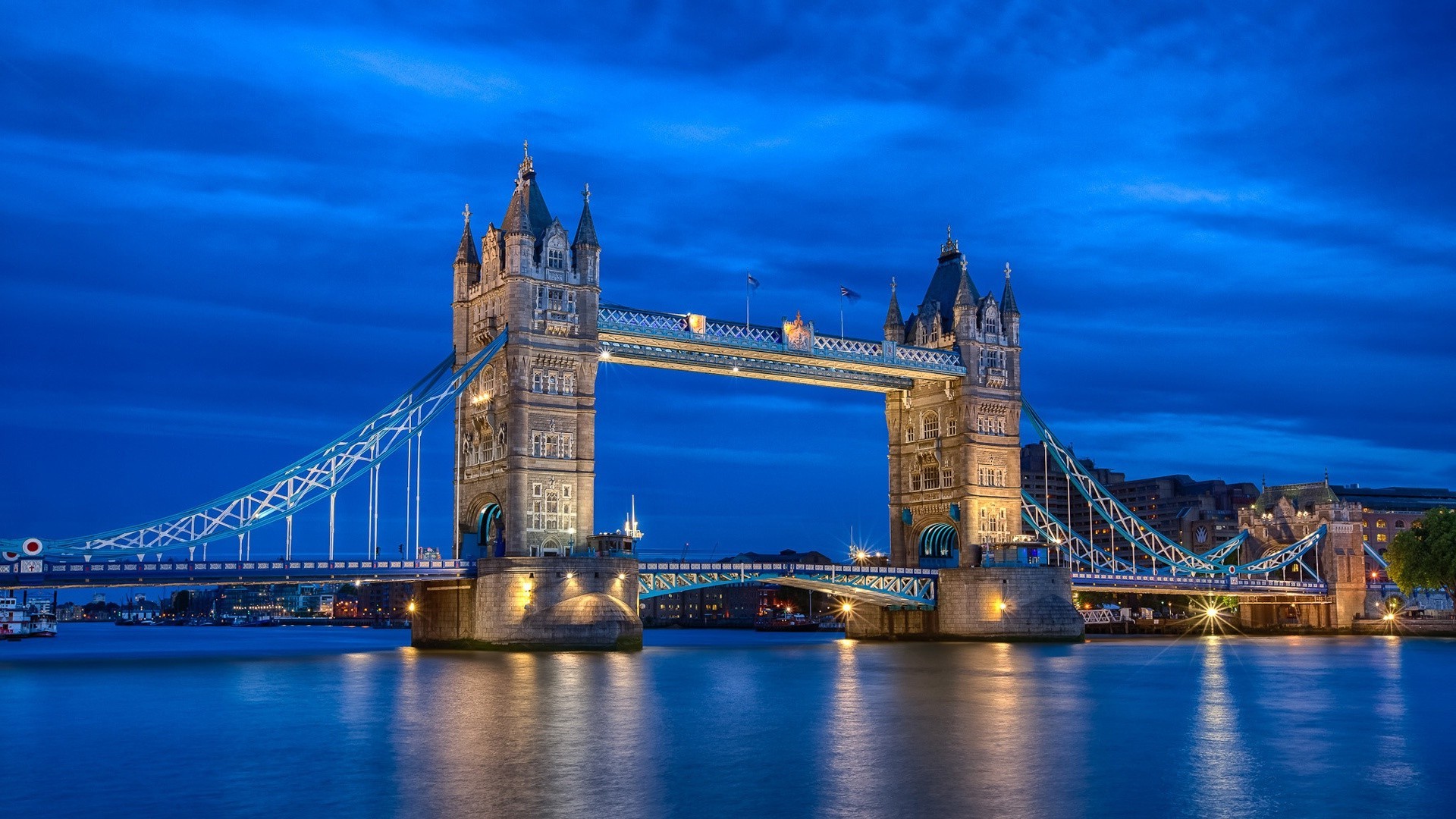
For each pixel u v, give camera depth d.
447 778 46.66
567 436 130.62
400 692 78.56
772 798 43.06
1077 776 47.22
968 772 47.94
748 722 62.47
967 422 161.00
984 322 165.12
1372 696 77.38
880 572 154.00
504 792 43.97
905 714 66.06
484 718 63.88
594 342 132.50
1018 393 166.38
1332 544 193.25
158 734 59.22
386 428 128.25
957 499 161.50
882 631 172.00
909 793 43.81
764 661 111.44
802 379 156.50
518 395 127.88
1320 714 67.12
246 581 114.25
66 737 58.41
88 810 41.97
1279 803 42.72
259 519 118.44
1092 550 178.12
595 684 83.75
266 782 46.31
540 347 129.12
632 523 134.50
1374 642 159.75
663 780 46.25
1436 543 171.00
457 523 136.62
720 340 140.88
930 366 158.75
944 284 171.25
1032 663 110.75
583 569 125.50
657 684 83.94
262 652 145.88
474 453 136.00
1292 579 198.00
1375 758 51.75
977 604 156.12
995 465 163.12
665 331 137.50
